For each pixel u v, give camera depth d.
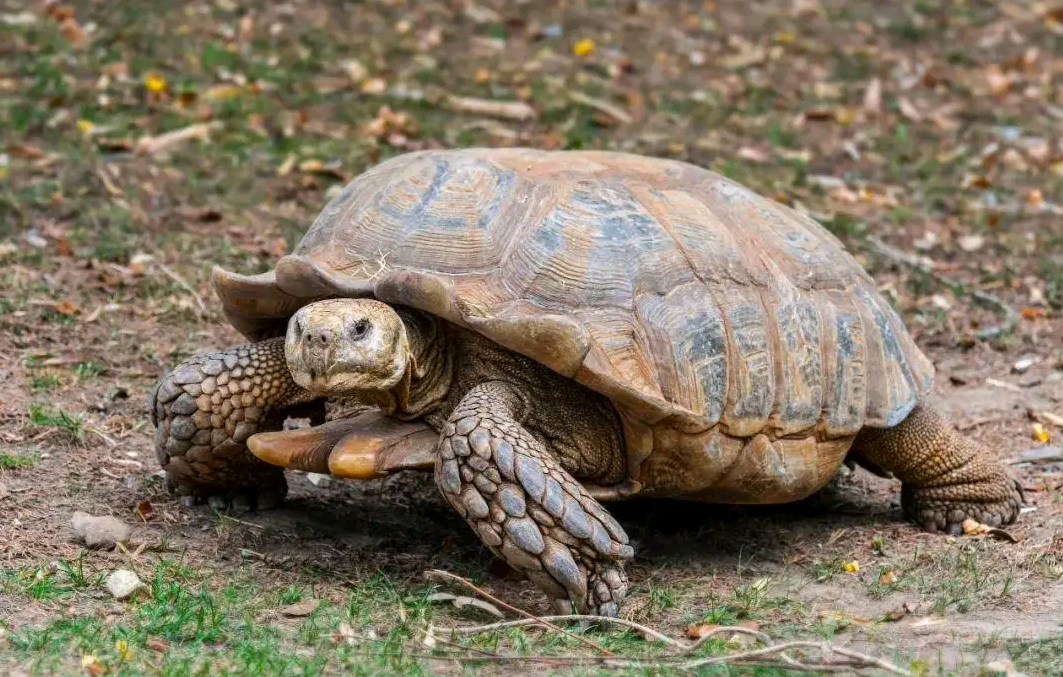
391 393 5.37
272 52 13.68
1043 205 11.99
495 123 12.56
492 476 5.02
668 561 6.02
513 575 5.65
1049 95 15.00
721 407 5.52
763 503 6.04
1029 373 8.80
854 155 12.73
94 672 4.36
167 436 5.82
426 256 5.55
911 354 6.41
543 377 5.49
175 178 10.68
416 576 5.58
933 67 15.59
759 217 6.22
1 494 5.94
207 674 4.34
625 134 12.70
